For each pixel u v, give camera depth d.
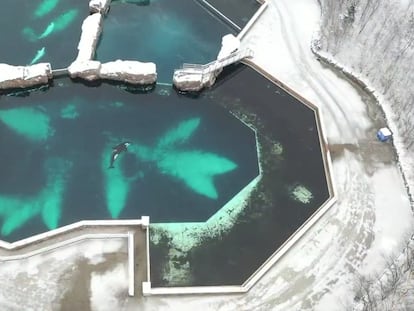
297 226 40.12
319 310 35.75
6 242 37.59
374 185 42.47
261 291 36.31
